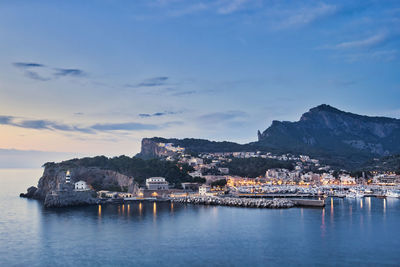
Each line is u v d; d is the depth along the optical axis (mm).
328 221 199250
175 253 139000
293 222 196625
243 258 132875
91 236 164375
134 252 140250
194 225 189000
